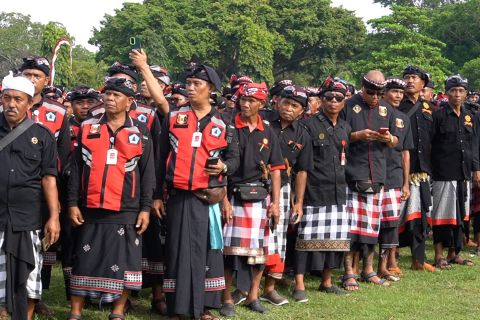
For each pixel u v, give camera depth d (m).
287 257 7.02
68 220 5.71
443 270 8.27
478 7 45.44
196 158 5.35
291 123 6.38
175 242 5.36
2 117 4.81
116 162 5.11
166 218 5.51
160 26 45.94
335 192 6.59
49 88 7.24
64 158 5.59
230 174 5.53
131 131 5.19
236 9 47.91
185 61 45.94
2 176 4.65
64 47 35.50
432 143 8.54
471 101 10.26
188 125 5.42
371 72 7.19
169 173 5.39
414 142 8.02
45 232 4.89
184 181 5.32
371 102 7.19
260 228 5.79
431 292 7.02
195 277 5.32
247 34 44.84
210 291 5.45
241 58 45.22
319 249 6.53
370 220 7.10
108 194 5.06
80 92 6.39
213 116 5.48
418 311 6.18
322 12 51.00
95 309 5.93
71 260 5.73
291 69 53.69
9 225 4.66
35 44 59.25
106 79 5.29
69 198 5.18
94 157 5.12
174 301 5.32
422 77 8.20
